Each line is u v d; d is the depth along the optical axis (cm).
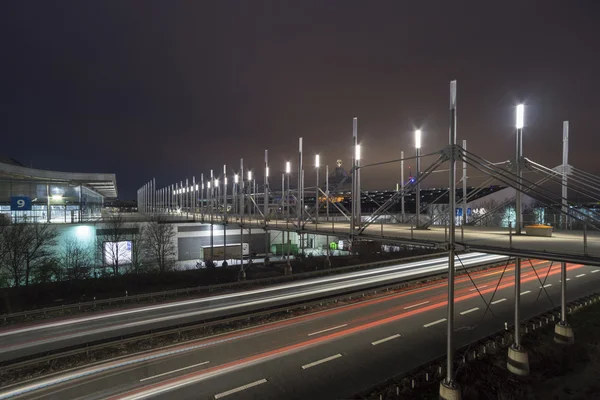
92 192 9738
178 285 3894
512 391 1767
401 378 1816
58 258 4594
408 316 2781
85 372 1888
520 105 2394
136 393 1689
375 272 4478
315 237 7431
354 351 2148
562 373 1970
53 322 2681
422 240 1869
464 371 1919
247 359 2039
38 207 5984
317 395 1683
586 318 2728
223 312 2867
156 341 2273
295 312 2856
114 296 3475
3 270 4141
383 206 2342
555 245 1791
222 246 6650
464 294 3431
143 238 5531
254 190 7688
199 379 1817
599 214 1627
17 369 1911
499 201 5747
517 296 1988
